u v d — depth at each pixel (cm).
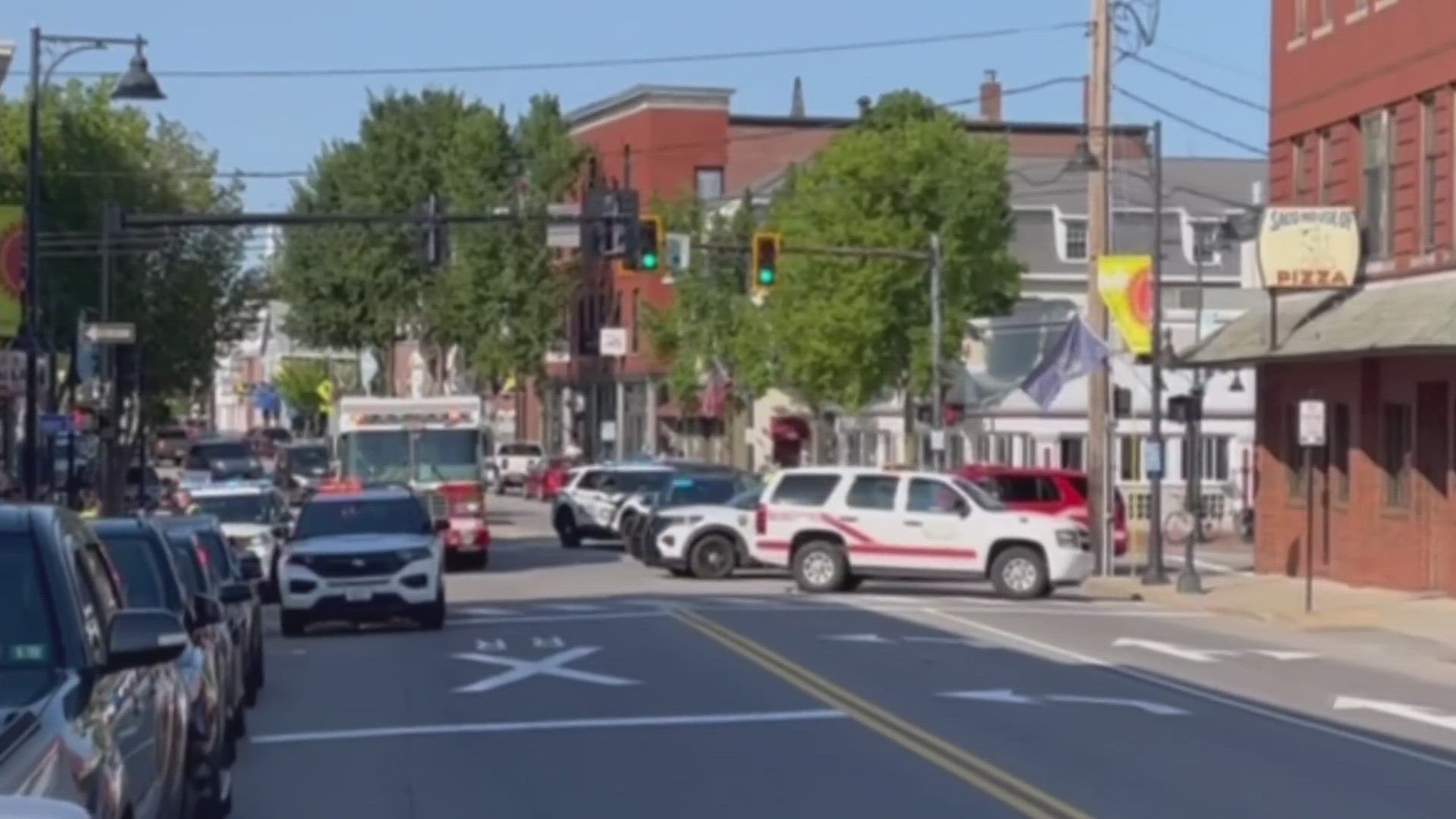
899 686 2388
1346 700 2377
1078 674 2564
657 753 1855
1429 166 3862
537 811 1549
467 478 4778
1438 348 3478
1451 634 3278
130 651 922
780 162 10000
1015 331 7575
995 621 3394
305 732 2034
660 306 9206
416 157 9788
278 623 3403
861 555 4019
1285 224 4047
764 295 7312
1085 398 7106
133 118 7281
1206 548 5944
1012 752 1858
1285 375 4506
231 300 7381
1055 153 10688
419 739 1969
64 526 989
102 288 5416
